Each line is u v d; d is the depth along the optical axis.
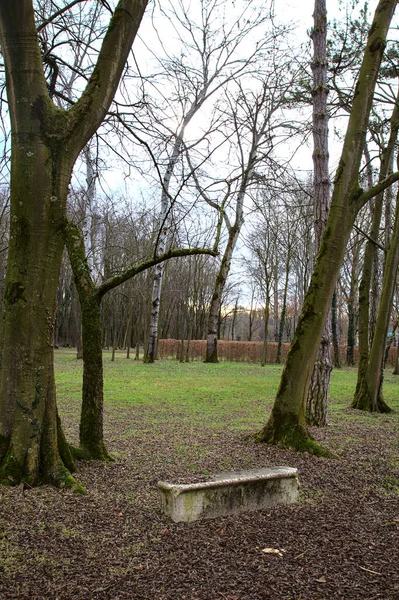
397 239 11.43
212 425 8.36
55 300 4.45
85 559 3.20
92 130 4.49
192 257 35.50
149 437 7.16
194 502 3.96
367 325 12.07
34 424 4.33
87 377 5.63
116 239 19.56
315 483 5.11
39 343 4.34
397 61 11.62
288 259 29.05
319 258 6.65
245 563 3.25
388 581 3.07
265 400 12.06
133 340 49.91
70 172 4.41
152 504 4.23
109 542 3.45
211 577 3.04
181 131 9.23
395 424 9.41
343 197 6.56
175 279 38.56
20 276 4.25
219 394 12.98
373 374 11.57
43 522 3.65
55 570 3.03
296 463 5.80
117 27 4.52
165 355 34.19
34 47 4.15
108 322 45.50
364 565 3.29
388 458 6.27
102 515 3.90
